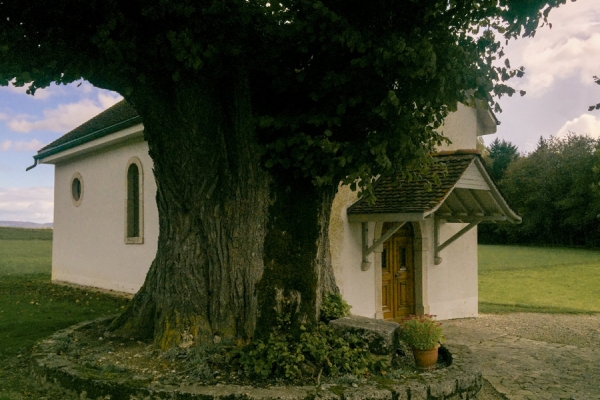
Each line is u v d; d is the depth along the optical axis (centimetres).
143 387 500
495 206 1095
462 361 640
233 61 612
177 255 665
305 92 640
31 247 4097
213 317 639
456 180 959
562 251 4681
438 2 576
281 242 635
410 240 1231
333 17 536
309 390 500
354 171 552
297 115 615
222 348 600
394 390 520
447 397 556
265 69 619
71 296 1331
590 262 3603
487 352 909
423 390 536
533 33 608
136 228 1371
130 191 1367
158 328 663
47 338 730
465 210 1171
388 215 986
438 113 608
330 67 601
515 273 2900
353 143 588
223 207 644
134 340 705
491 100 580
